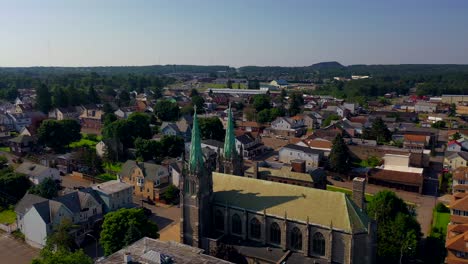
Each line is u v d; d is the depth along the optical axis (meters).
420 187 140.38
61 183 144.38
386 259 83.88
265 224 79.00
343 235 71.19
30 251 97.31
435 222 113.00
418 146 197.00
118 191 114.06
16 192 124.00
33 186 122.81
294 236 76.88
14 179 124.38
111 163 170.75
